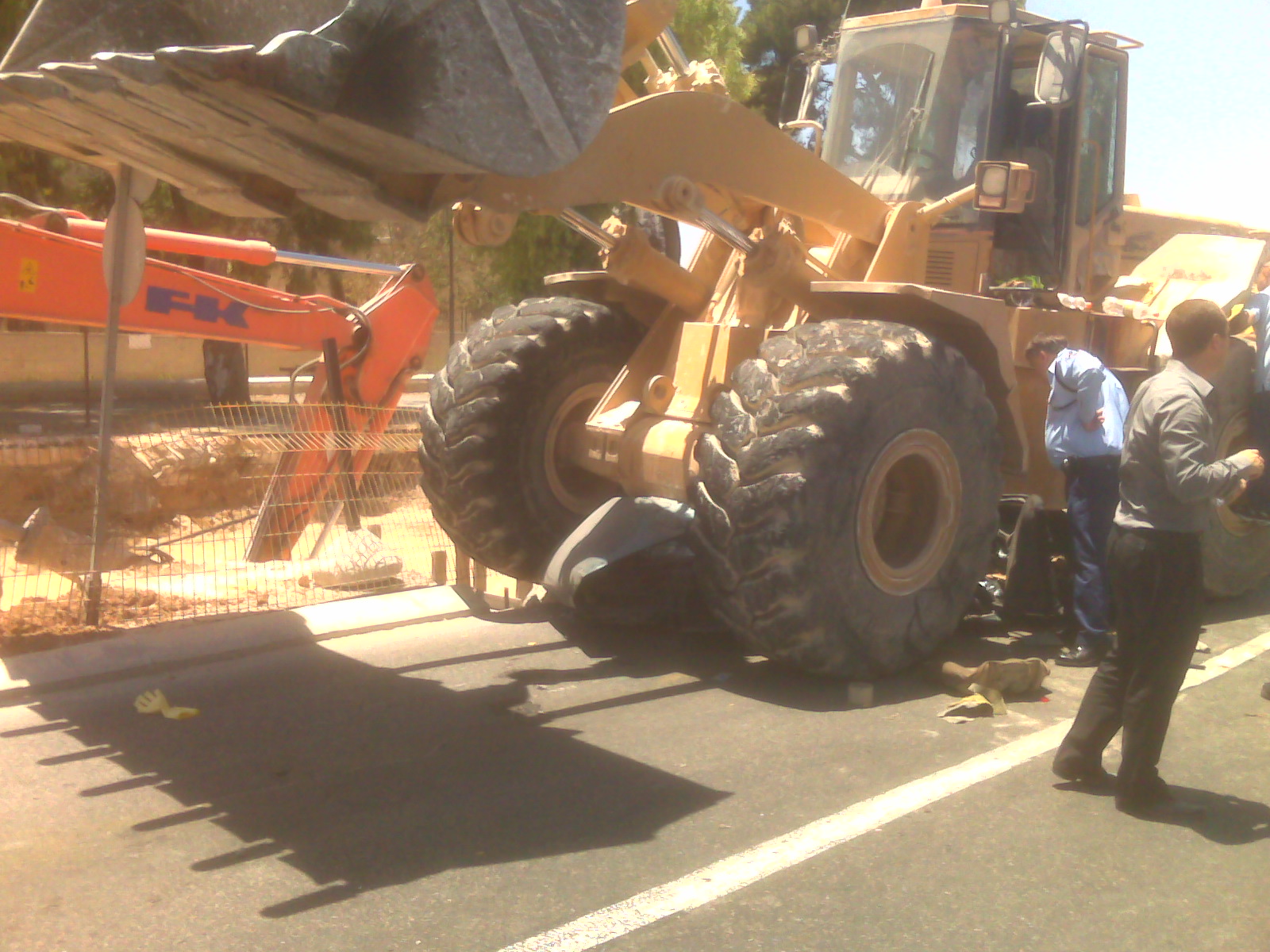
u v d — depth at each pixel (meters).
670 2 4.94
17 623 5.86
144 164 4.44
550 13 3.54
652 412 5.78
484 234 4.81
